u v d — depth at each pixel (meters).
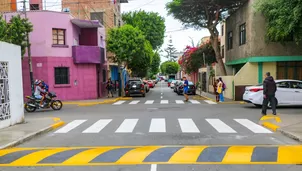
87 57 24.59
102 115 14.81
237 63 25.34
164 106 18.67
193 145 8.09
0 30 19.00
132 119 13.08
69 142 8.88
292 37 21.62
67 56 23.98
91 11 37.06
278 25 18.91
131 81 28.92
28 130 10.30
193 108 17.25
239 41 25.25
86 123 12.30
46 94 17.75
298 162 6.41
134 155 7.08
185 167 6.12
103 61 27.27
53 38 23.53
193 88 30.27
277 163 6.34
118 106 19.47
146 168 6.09
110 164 6.42
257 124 11.44
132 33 28.97
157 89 47.44
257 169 5.96
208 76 33.81
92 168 6.17
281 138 8.95
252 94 16.72
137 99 25.66
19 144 8.74
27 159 6.93
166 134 9.67
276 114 13.53
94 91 25.27
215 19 26.81
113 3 37.53
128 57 28.67
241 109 16.42
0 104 10.70
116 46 28.47
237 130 10.26
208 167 6.11
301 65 22.17
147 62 39.69
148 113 15.14
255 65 22.25
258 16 21.73
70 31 24.23
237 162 6.44
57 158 6.97
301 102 16.28
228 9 27.08
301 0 16.08
